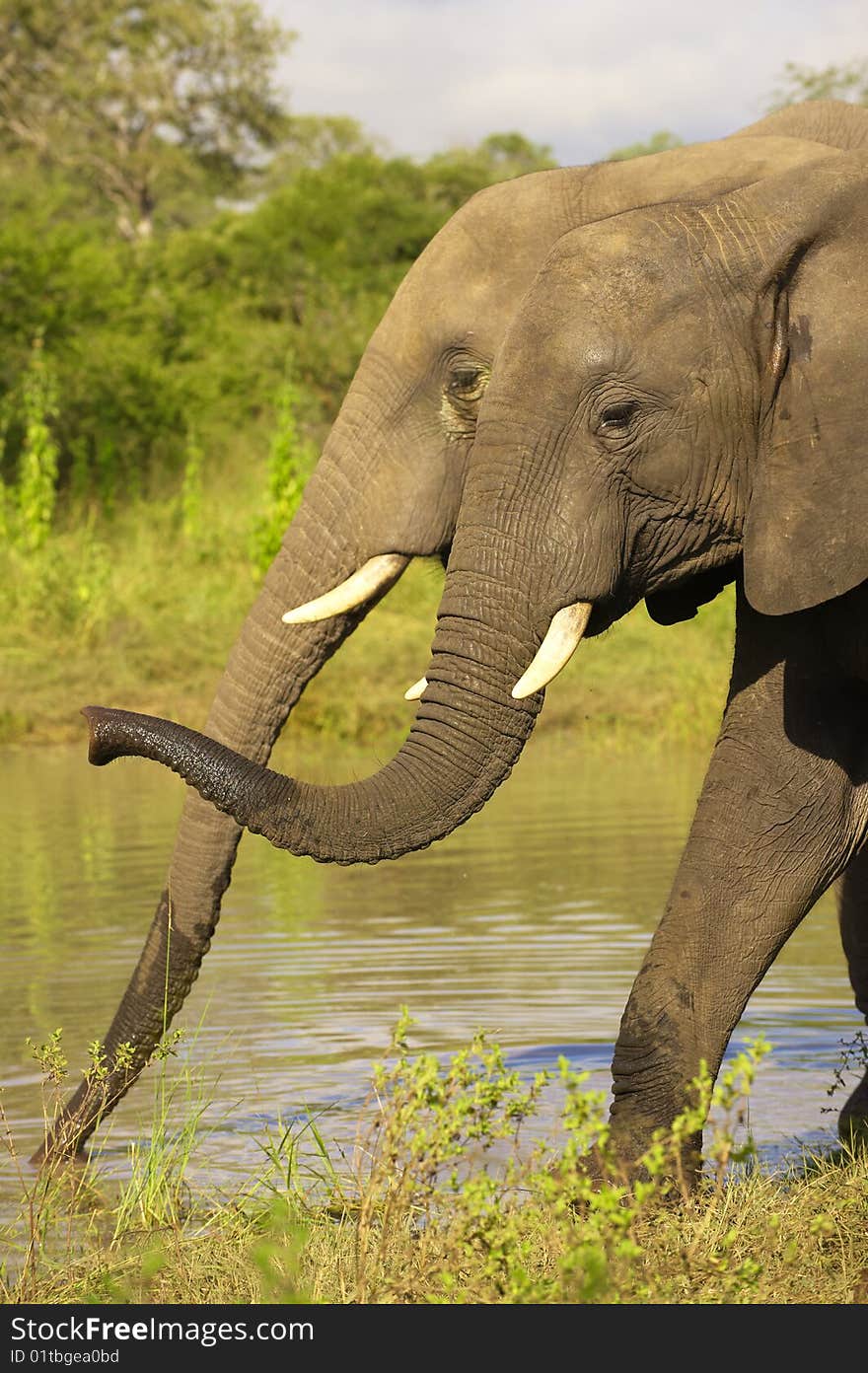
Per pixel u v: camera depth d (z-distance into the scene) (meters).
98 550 28.92
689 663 24.75
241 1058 9.34
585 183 9.32
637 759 21.23
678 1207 6.38
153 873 14.21
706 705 22.77
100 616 26.84
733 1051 9.54
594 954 11.47
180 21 78.44
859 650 6.83
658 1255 5.75
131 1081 8.28
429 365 9.28
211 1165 7.79
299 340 48.91
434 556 9.34
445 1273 5.35
